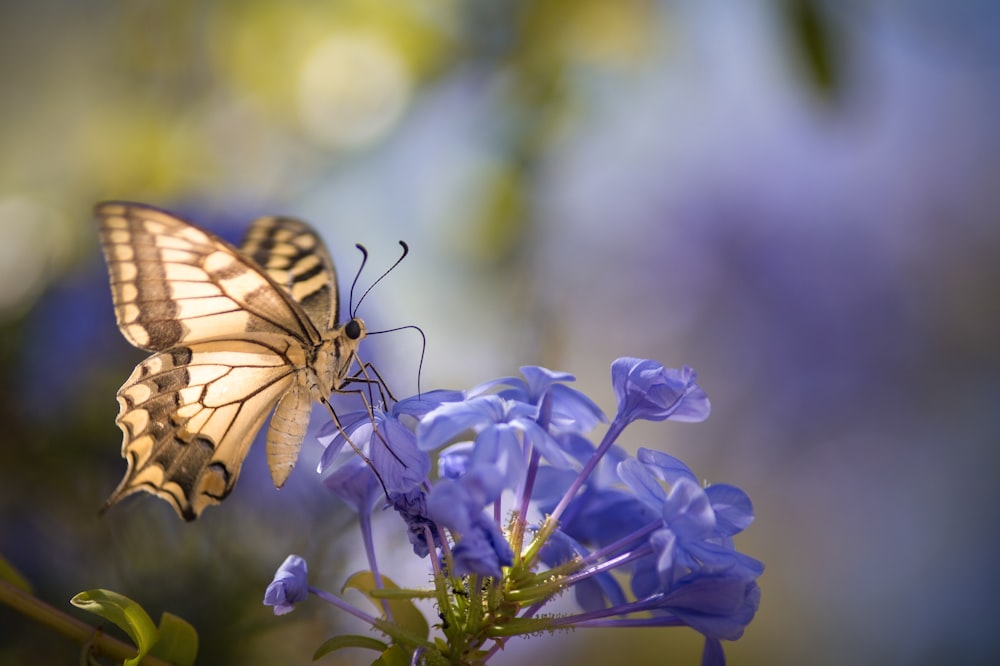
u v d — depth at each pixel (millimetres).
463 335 750
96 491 706
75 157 773
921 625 891
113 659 633
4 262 736
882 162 967
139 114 769
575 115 742
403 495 637
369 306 733
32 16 781
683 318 920
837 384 929
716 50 772
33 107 776
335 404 710
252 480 700
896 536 915
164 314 669
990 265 944
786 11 691
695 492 628
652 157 884
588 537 646
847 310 936
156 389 672
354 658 691
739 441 927
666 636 826
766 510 923
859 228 944
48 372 716
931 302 943
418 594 631
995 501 906
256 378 678
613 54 739
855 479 923
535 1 736
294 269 683
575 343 887
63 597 694
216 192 759
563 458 626
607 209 895
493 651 630
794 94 699
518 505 638
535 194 742
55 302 723
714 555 627
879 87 846
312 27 752
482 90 745
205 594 690
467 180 747
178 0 761
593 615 631
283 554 695
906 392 928
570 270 870
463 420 626
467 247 748
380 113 755
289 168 765
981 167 979
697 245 923
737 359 928
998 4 755
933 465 923
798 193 930
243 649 687
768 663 883
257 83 757
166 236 663
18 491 705
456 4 745
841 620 898
